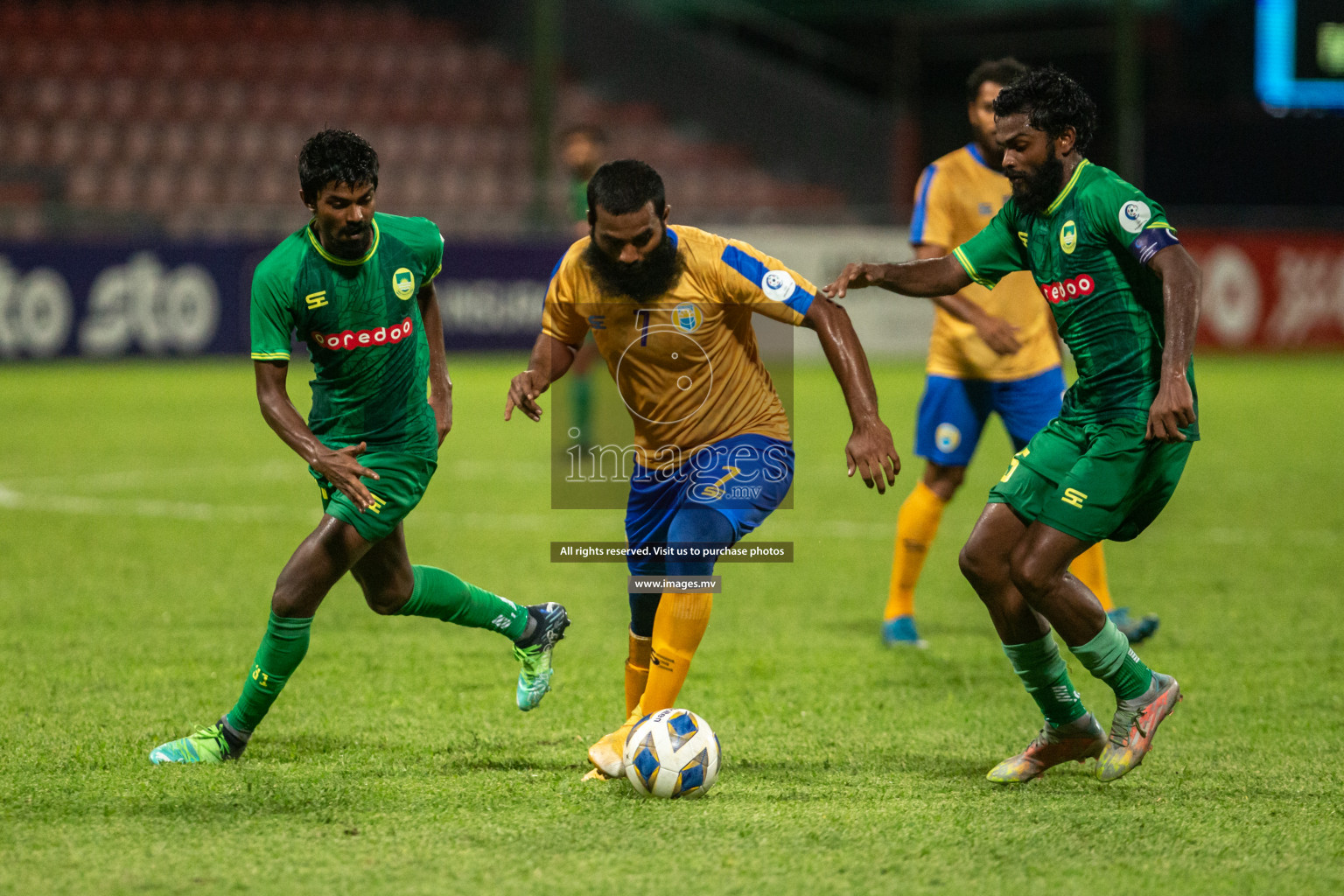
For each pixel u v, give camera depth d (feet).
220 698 58.95
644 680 51.72
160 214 237.25
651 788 45.37
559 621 55.77
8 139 274.36
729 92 312.71
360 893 37.11
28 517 106.01
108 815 43.42
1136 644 70.38
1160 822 43.34
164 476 127.75
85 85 287.07
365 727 54.85
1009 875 38.63
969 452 71.61
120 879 38.01
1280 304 258.98
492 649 69.10
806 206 299.17
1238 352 257.14
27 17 297.12
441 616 54.03
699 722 46.06
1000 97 47.19
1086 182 46.37
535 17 254.68
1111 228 45.55
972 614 79.51
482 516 110.01
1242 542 100.58
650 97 321.52
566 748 52.19
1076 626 46.19
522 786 46.96
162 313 222.69
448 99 302.25
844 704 59.57
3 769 48.26
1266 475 133.08
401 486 49.88
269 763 49.60
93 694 59.41
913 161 300.81
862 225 265.34
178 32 302.25
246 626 73.10
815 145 305.12
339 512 49.01
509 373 222.69
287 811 43.86
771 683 63.16
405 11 323.57
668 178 295.48
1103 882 38.19
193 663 65.10
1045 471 47.78
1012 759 48.78
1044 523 46.42
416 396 50.34
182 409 177.47
